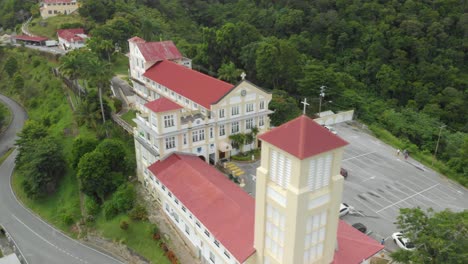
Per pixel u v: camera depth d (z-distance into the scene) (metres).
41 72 112.19
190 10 161.25
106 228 54.72
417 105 96.06
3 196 69.12
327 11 129.12
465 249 33.22
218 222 40.25
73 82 93.00
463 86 99.12
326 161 29.09
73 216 60.22
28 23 153.88
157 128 52.06
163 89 73.31
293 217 28.58
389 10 119.31
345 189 57.47
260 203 31.98
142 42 82.38
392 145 75.31
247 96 60.94
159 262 47.19
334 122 85.88
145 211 53.25
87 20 138.62
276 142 28.80
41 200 66.62
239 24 106.44
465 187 61.00
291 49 94.31
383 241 44.72
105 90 84.44
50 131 82.69
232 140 61.91
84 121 73.88
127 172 61.38
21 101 110.19
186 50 108.12
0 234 58.72
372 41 112.88
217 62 106.19
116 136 71.00
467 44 106.31
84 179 57.22
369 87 105.06
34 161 64.19
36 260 52.34
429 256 34.31
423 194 57.44
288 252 30.03
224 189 45.59
